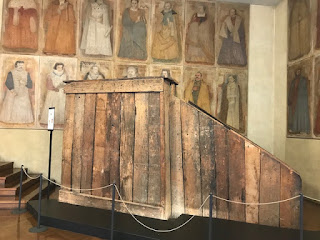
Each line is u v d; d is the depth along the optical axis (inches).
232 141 177.5
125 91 194.2
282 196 165.5
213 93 341.7
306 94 285.4
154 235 150.9
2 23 313.7
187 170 187.0
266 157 169.2
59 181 316.8
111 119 200.1
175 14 342.6
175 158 189.6
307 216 217.5
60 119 319.9
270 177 168.1
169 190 187.8
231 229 159.8
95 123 205.6
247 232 155.7
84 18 328.2
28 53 316.8
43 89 318.0
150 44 337.1
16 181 257.8
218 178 180.1
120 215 183.5
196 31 344.5
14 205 214.8
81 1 328.5
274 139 346.0
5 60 312.7
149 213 182.1
